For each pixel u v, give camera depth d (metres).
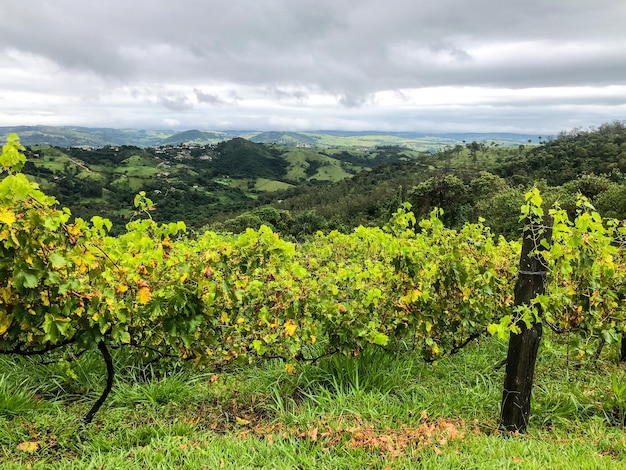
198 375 4.17
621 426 3.52
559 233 3.56
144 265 3.33
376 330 4.13
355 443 2.91
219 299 3.80
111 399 3.72
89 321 2.80
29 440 3.01
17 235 2.35
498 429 3.45
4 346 2.91
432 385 4.17
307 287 4.10
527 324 3.17
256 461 2.76
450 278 4.48
